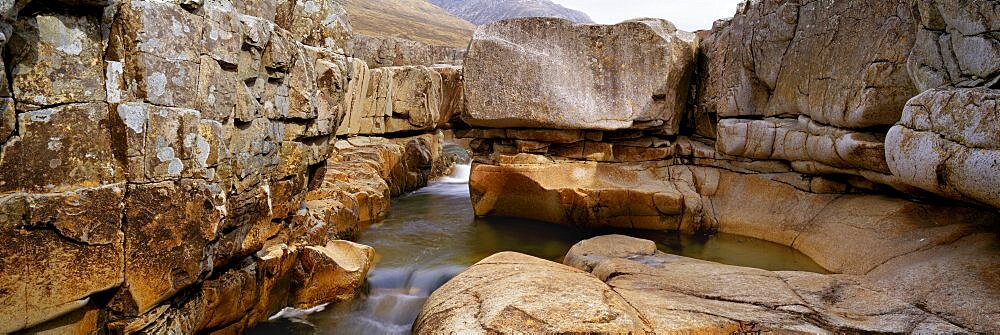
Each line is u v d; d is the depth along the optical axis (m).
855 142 6.76
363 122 14.01
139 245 3.68
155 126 3.66
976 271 5.09
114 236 3.52
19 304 3.15
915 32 6.12
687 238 8.84
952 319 4.55
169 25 3.72
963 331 4.31
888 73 6.41
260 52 4.98
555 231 9.64
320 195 9.04
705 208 9.23
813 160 7.89
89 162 3.39
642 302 4.97
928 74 5.74
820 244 7.54
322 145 6.92
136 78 3.57
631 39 9.53
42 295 3.24
